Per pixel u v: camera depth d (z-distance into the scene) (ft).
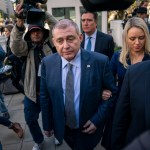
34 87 9.24
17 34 8.41
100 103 6.93
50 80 6.73
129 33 7.61
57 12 41.55
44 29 8.98
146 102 4.57
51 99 6.92
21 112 15.25
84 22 10.65
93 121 6.67
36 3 8.14
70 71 6.51
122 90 5.27
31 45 9.14
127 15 19.17
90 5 2.87
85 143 7.11
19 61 9.75
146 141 1.54
